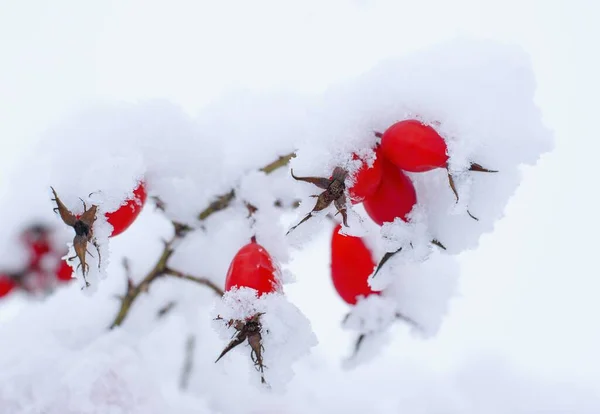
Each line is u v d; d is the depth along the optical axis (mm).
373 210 378
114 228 379
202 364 438
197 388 433
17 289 414
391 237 374
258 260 376
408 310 418
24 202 410
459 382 450
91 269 372
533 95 362
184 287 444
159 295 442
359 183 365
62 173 377
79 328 417
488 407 440
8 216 410
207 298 445
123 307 419
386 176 372
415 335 419
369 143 368
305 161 365
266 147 429
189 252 432
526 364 491
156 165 409
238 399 428
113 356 384
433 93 364
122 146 394
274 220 420
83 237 367
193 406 426
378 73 370
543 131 359
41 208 410
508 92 361
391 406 439
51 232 410
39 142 410
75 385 374
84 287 369
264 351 363
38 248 410
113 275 440
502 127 358
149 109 409
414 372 451
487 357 457
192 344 441
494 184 363
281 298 368
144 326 439
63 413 373
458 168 359
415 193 375
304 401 433
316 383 443
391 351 481
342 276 412
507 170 361
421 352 482
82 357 385
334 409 431
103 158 380
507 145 359
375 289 393
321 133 367
